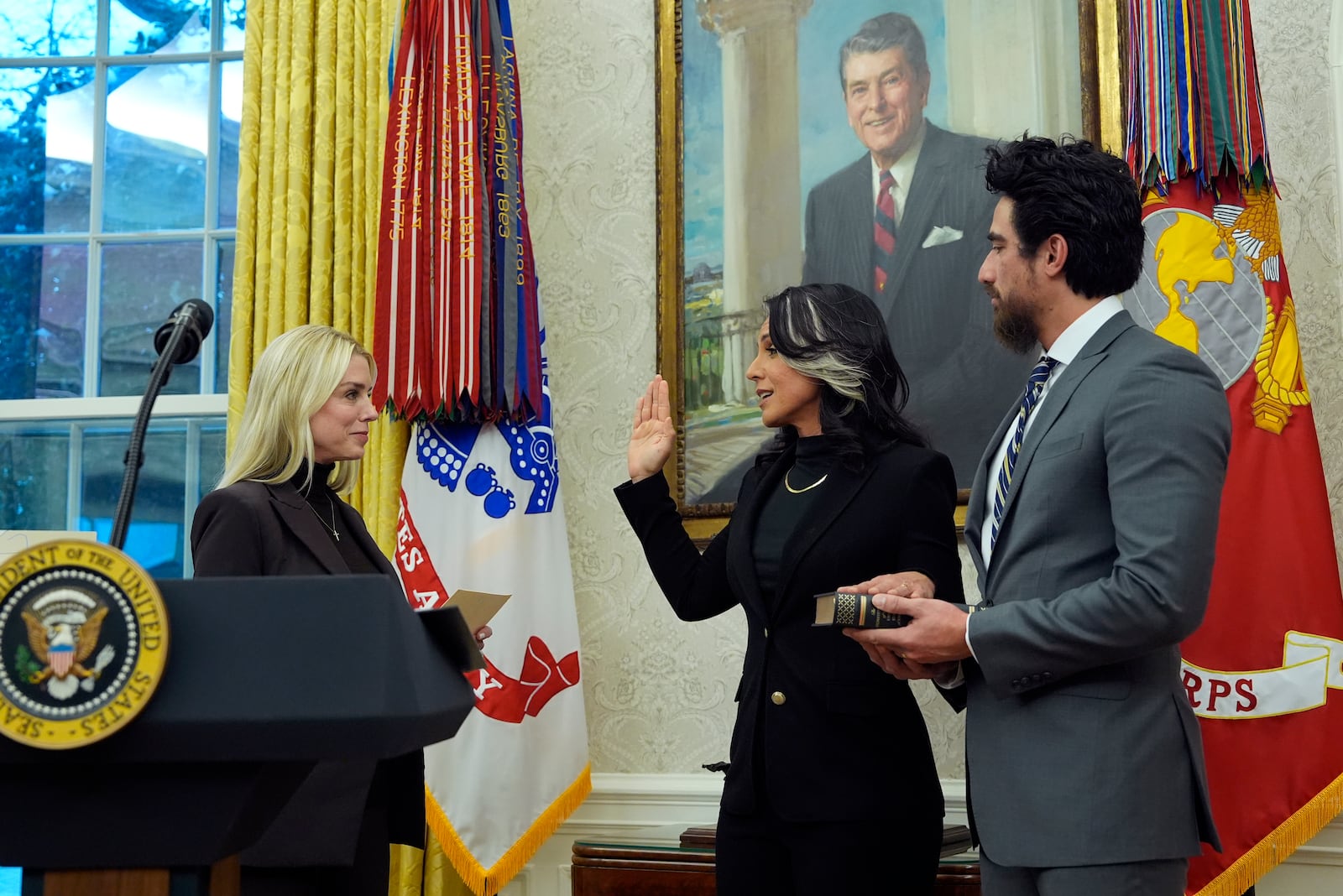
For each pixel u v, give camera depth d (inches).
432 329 126.5
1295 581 103.9
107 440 151.1
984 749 68.7
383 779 86.4
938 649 67.2
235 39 157.6
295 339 90.3
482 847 117.7
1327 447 119.0
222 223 154.6
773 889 82.0
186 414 149.1
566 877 127.9
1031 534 68.4
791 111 134.5
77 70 158.7
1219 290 107.8
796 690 82.4
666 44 139.1
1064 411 69.5
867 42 132.8
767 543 88.4
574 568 134.9
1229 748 103.3
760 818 82.4
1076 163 72.1
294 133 138.1
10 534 104.3
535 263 134.9
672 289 135.3
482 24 132.6
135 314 153.9
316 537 85.0
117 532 48.1
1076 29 126.6
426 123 130.4
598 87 142.7
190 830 39.2
